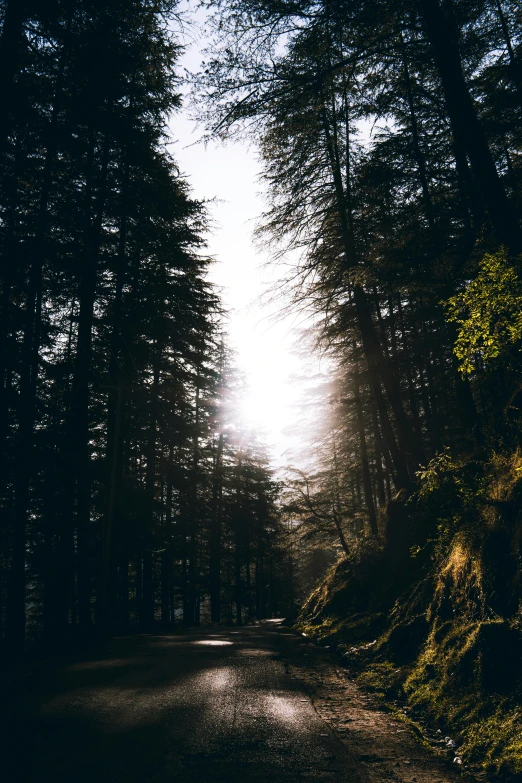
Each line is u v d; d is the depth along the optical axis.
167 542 23.77
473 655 5.84
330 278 16.08
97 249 18.56
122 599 24.30
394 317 20.84
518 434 8.13
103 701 6.38
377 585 13.88
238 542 38.19
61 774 3.91
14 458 16.09
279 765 4.20
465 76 13.32
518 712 4.64
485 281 5.84
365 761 4.41
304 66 9.86
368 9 9.38
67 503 17.19
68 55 12.70
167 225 23.27
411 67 12.43
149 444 23.25
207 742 4.74
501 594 6.07
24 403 16.56
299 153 14.77
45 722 5.41
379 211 14.37
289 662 9.87
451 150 14.33
